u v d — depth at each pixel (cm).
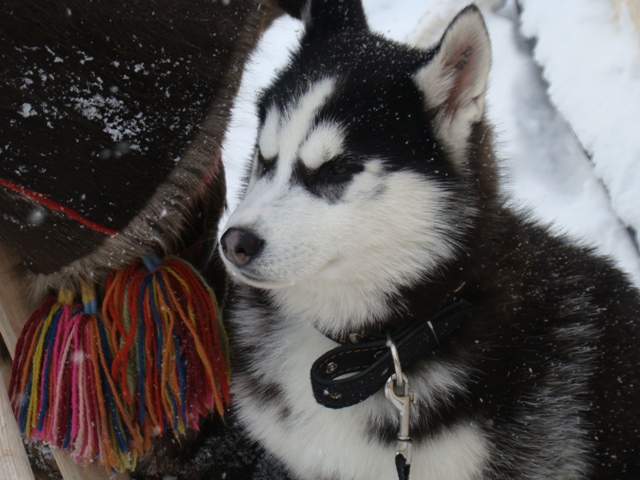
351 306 105
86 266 100
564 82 162
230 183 133
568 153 155
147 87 96
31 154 95
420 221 103
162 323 102
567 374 106
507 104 168
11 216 97
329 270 103
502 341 104
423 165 103
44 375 102
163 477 113
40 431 103
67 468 105
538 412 104
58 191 96
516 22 194
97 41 94
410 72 105
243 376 110
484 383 103
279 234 100
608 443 108
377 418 104
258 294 110
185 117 98
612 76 154
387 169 103
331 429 106
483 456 104
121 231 99
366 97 104
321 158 103
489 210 105
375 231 103
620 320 113
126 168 97
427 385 104
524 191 150
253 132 126
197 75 98
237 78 101
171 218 101
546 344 106
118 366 102
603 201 145
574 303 110
